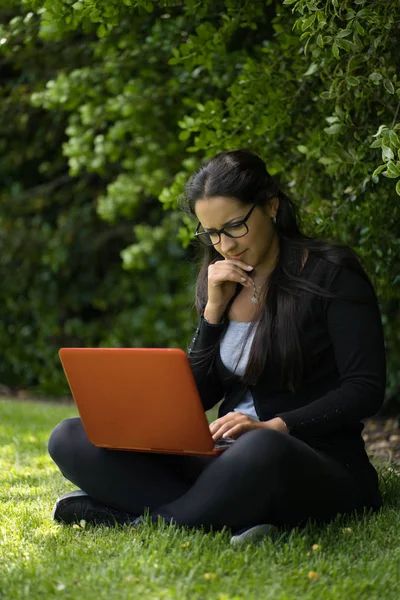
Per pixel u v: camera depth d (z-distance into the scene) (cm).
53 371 1347
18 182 1384
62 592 337
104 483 423
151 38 712
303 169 623
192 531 387
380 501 431
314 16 466
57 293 1364
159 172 1020
